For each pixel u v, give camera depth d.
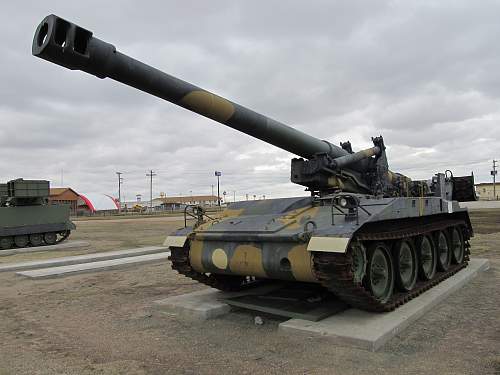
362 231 6.37
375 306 6.49
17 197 20.52
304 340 5.96
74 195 84.69
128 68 5.60
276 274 6.68
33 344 6.18
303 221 6.82
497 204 58.62
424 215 8.44
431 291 8.18
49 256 17.27
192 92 6.33
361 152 8.64
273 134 7.49
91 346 6.02
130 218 54.41
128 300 8.84
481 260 11.91
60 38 5.11
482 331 6.21
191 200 115.44
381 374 4.77
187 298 8.05
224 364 5.21
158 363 5.30
